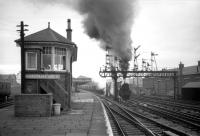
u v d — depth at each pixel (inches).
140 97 2123.5
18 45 865.5
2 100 1280.8
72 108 908.6
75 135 414.3
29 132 441.4
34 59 853.2
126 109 1019.9
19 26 787.4
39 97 661.9
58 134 422.9
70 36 1174.3
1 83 1226.6
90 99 1504.7
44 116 660.7
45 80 857.5
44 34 900.0
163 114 826.2
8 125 518.3
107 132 437.1
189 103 1355.8
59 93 844.6
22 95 660.1
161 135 480.7
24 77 792.9
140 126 545.3
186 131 538.0
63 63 901.2
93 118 625.6
